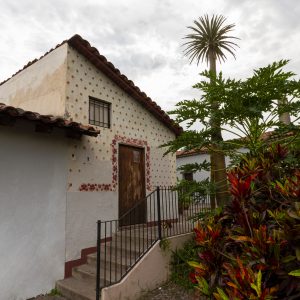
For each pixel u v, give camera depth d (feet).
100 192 19.49
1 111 13.19
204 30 34.55
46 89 19.94
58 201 16.85
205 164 17.01
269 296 5.16
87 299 13.55
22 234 15.05
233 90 14.17
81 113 19.26
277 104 14.64
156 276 15.72
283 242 6.00
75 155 18.29
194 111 15.51
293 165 9.63
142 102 24.57
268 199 7.98
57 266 16.21
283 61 13.41
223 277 6.64
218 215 8.65
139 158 24.09
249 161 9.67
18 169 15.38
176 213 24.71
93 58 20.29
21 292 14.57
